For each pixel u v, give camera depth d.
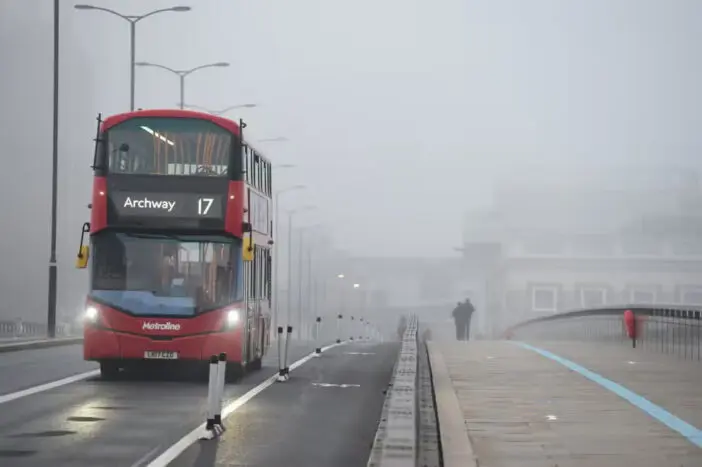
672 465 16.44
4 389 29.20
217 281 31.98
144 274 31.81
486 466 16.22
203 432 20.56
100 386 30.38
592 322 59.88
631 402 24.88
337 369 39.25
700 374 32.16
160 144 32.44
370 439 20.48
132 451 18.55
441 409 23.47
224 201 32.22
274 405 26.41
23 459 17.55
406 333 35.75
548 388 28.14
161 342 31.55
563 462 16.64
